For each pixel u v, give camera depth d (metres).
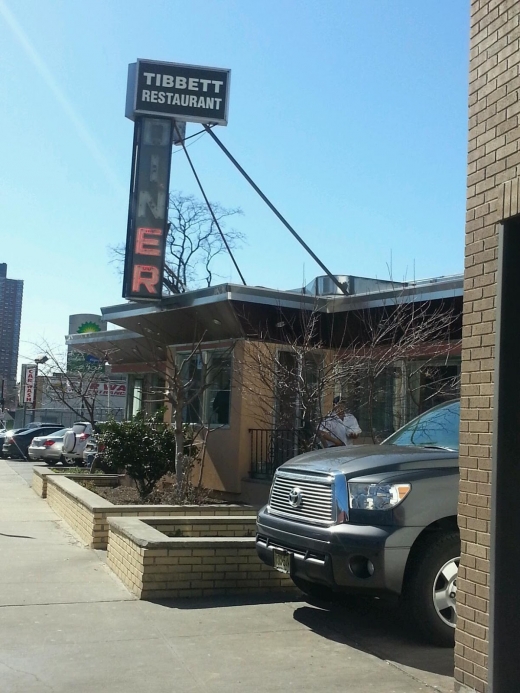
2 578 8.32
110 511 10.40
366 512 6.13
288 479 6.97
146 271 16.75
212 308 14.87
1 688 5.14
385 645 6.17
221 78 17.81
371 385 10.78
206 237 41.88
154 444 13.93
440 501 6.18
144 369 20.97
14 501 16.27
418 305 12.68
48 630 6.41
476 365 5.14
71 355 27.72
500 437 4.83
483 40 5.41
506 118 5.07
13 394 72.75
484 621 4.86
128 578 7.95
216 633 6.41
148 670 5.50
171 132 17.58
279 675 5.45
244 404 15.00
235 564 7.77
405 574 6.13
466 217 5.39
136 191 17.17
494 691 4.68
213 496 15.33
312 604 7.46
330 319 14.30
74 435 23.06
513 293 4.92
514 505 4.80
